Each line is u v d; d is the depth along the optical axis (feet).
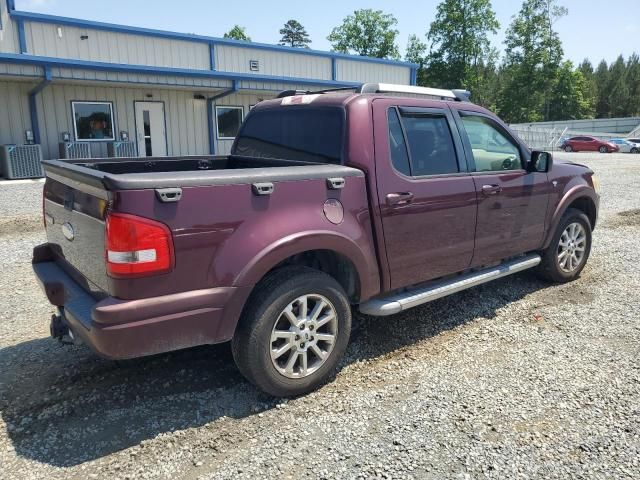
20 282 18.35
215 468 8.73
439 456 9.01
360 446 9.30
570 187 17.31
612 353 12.90
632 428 9.79
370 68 80.12
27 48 51.29
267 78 59.82
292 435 9.63
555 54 194.80
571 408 10.47
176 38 61.00
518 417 10.16
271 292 10.18
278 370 10.50
